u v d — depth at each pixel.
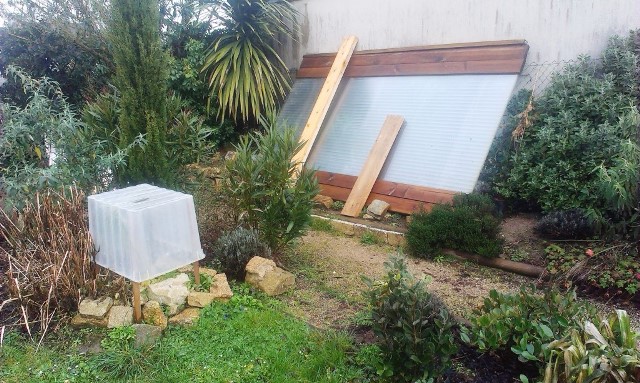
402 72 5.46
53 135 3.87
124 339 2.61
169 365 2.46
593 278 3.30
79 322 2.74
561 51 4.68
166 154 4.16
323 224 4.79
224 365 2.47
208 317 2.87
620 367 1.98
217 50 6.41
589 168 3.94
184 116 4.51
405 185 4.83
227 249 3.42
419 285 2.46
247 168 3.61
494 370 2.44
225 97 6.21
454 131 4.76
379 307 2.40
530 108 4.47
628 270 3.27
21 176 3.63
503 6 4.93
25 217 3.28
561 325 2.30
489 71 4.80
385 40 5.90
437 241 4.02
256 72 6.23
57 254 2.90
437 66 5.21
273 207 3.59
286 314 3.01
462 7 5.20
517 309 2.46
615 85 4.19
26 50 6.02
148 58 3.98
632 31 4.20
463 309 3.18
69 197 3.41
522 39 4.79
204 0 6.53
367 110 5.57
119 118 4.04
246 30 6.45
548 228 3.91
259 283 3.28
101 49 6.29
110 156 3.77
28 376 2.39
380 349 2.40
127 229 2.71
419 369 2.29
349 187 5.25
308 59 6.59
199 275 3.22
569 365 2.03
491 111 4.61
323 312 3.10
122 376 2.39
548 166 4.25
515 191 4.52
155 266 2.82
